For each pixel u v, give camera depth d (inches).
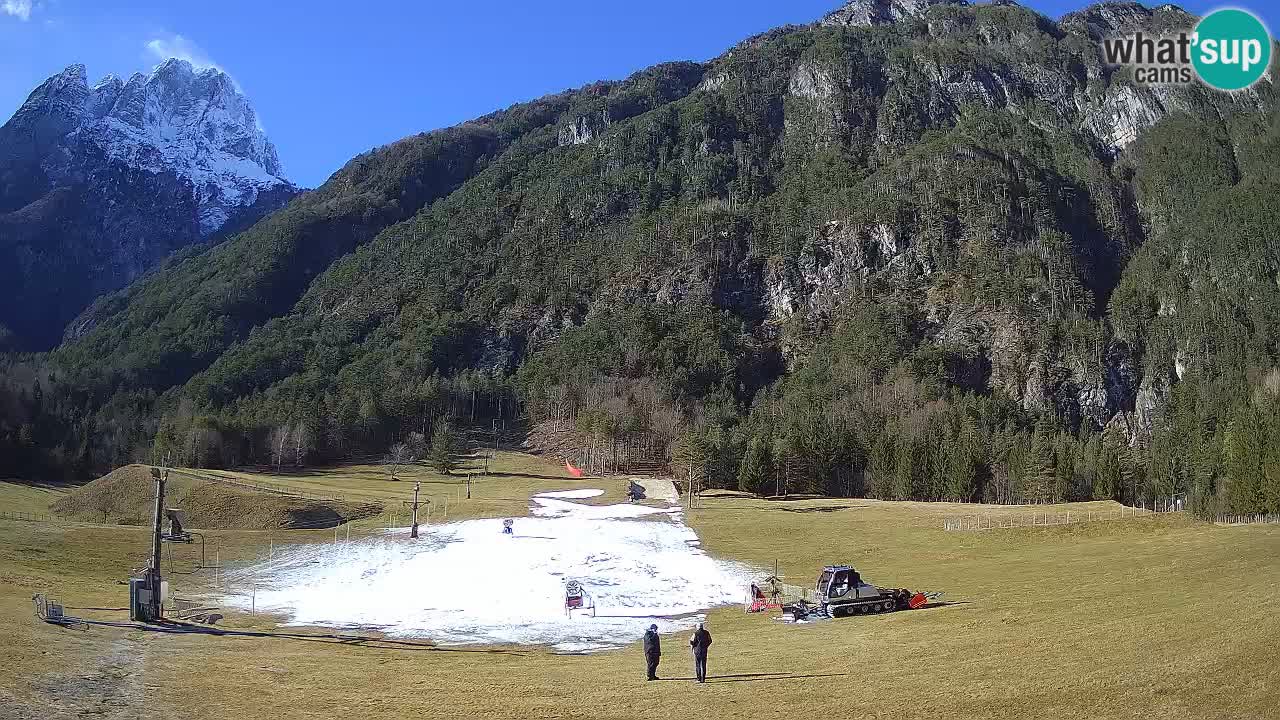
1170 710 962.1
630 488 5012.3
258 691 1374.3
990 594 2085.4
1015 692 1096.2
